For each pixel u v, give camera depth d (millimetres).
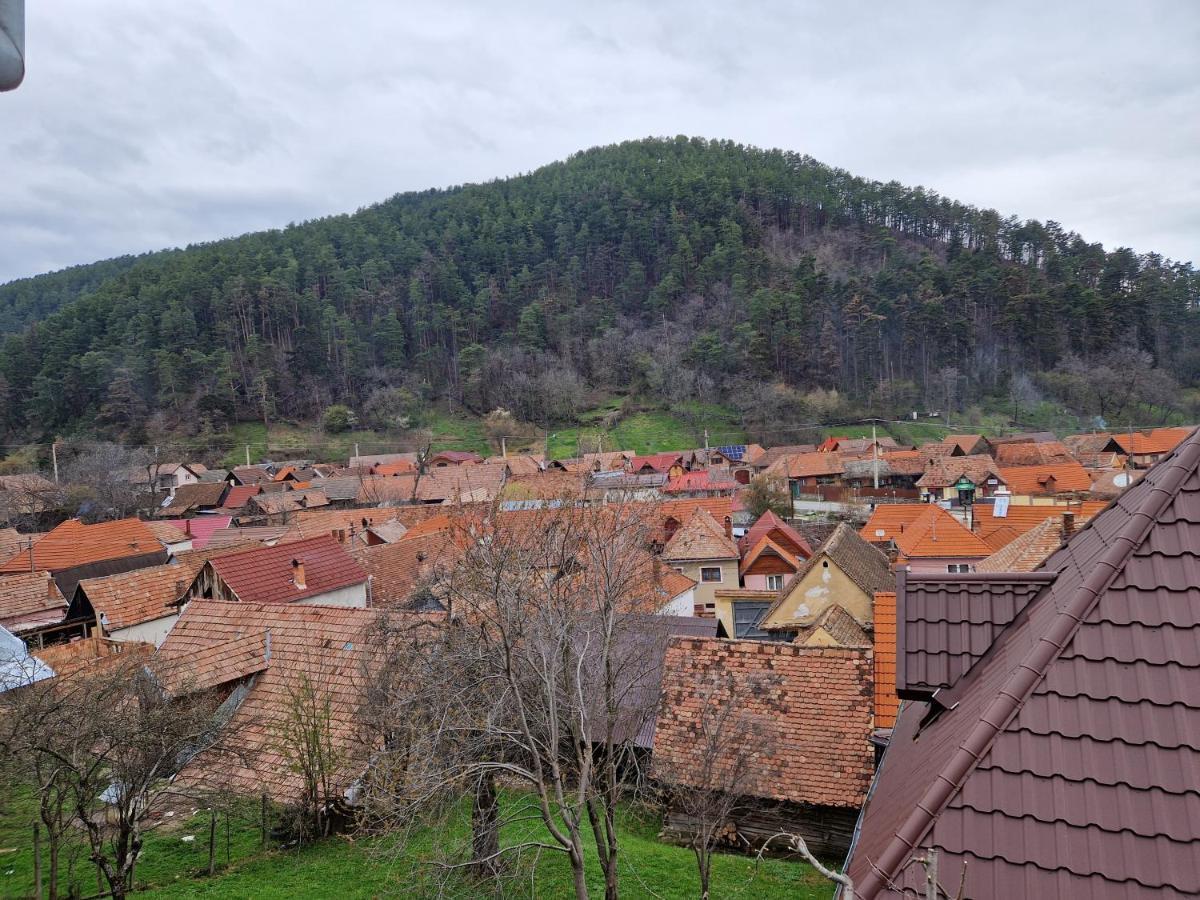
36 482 70188
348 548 33156
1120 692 4758
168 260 151000
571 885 12320
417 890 11055
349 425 113125
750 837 14773
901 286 127062
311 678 15844
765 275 145000
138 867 13117
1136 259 146125
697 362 118750
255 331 125438
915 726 8133
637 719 13969
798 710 15242
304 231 174875
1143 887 4121
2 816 14656
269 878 12281
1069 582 6203
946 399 104812
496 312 142500
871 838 5750
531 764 12891
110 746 10875
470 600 11883
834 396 105312
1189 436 6227
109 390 101812
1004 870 4391
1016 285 121812
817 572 28172
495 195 193000
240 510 68312
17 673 15867
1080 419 97812
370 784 11359
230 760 14164
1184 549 5125
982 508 39750
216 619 18453
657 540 35469
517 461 79062
